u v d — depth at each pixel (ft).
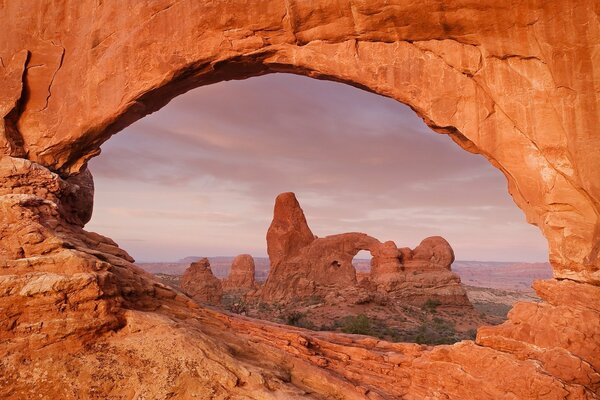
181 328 36.45
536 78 34.14
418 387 38.14
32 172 44.04
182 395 30.86
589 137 31.94
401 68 38.24
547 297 34.09
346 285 180.75
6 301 33.71
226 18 41.32
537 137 34.01
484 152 36.50
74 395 30.40
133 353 33.55
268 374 34.76
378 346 45.75
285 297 182.50
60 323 33.68
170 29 43.09
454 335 117.29
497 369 33.42
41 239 37.55
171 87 45.70
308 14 39.11
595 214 32.50
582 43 31.60
